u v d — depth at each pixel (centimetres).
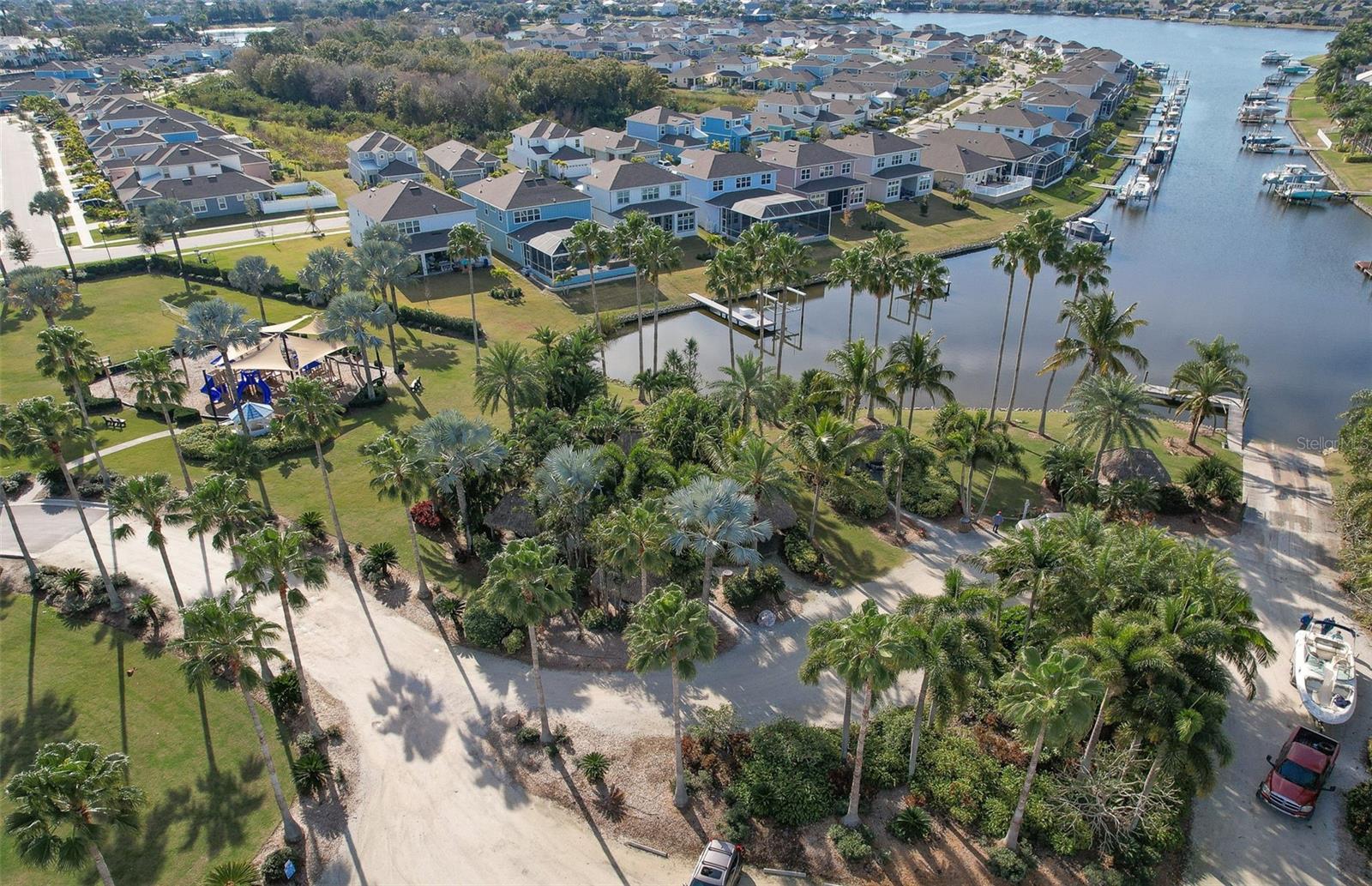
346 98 18988
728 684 4291
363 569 5019
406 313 8900
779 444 6538
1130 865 3350
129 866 3403
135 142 14725
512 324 8994
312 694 4209
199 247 11275
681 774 3538
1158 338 8950
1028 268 6444
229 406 7100
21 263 10069
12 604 4816
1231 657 3456
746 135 16488
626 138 14912
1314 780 3622
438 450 4844
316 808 3631
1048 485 6078
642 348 8400
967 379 8075
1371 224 12888
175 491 4516
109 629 4650
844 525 5666
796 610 4816
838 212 12975
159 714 4128
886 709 4094
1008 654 4225
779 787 3619
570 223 10750
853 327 9294
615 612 4709
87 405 6956
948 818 3556
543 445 5462
